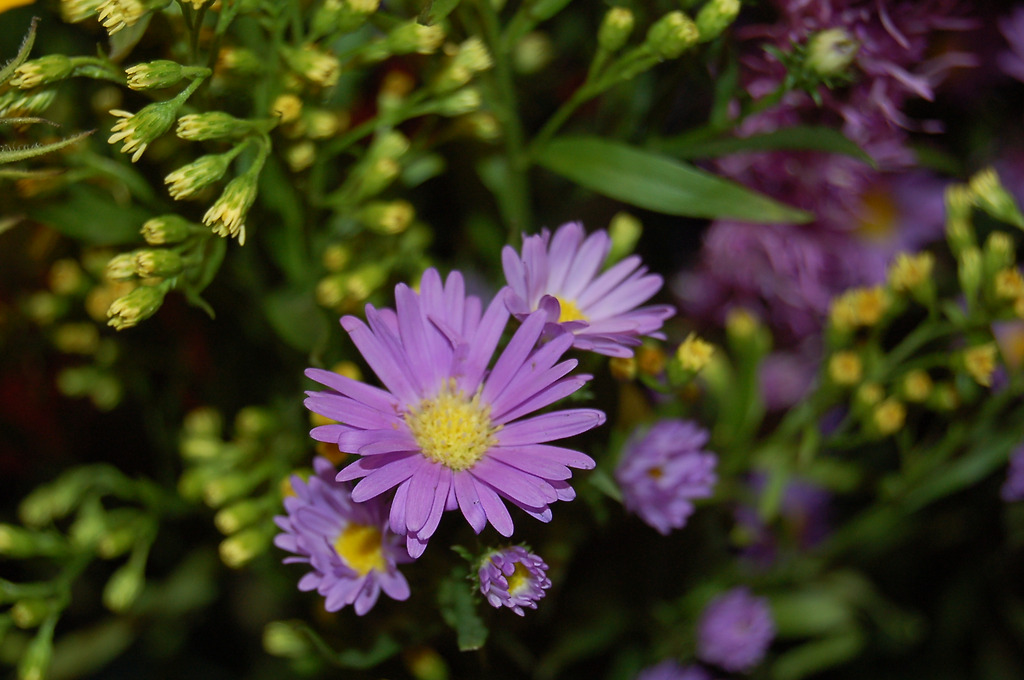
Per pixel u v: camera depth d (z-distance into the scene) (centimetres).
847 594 32
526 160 29
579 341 25
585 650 30
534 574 25
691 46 28
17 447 31
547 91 32
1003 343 32
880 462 33
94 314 29
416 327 26
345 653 27
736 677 32
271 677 32
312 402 25
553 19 32
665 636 31
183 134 26
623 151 28
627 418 29
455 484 25
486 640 27
